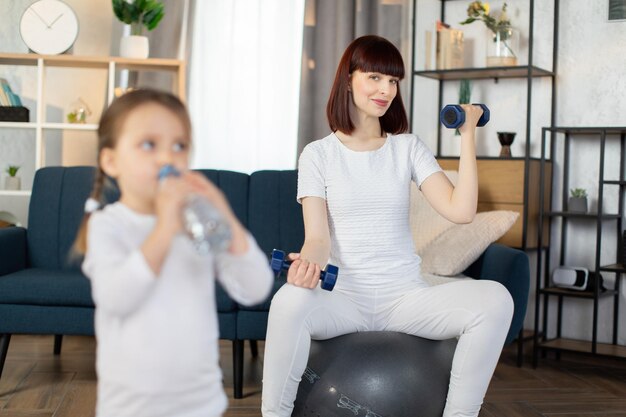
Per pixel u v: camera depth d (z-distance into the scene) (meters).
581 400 3.08
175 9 4.38
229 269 1.27
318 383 2.11
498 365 3.64
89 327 2.94
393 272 2.24
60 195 3.47
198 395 1.25
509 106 4.05
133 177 1.24
